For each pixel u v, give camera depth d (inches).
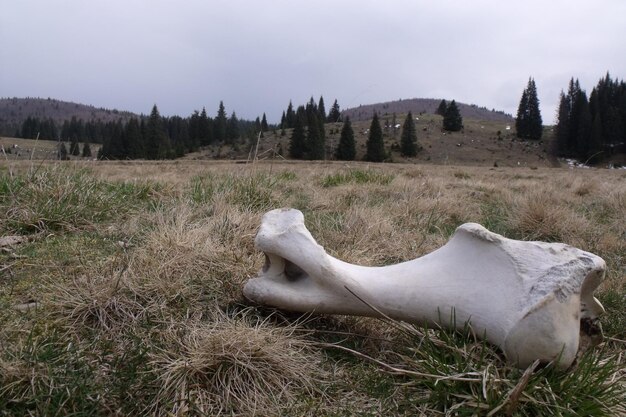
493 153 2903.5
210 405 81.1
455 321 93.7
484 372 81.7
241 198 216.8
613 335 115.4
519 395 77.2
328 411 82.6
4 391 77.2
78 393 78.0
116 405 78.7
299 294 101.7
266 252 103.7
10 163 198.7
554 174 707.4
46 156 219.1
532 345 83.4
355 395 87.3
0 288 115.6
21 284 118.1
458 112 3403.1
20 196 171.9
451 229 209.3
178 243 135.2
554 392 82.7
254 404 82.3
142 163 705.6
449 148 2915.8
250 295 106.3
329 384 89.1
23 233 155.6
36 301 109.0
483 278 92.7
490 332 89.4
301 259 99.3
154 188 238.5
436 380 82.5
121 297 107.9
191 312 109.3
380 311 98.5
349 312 101.6
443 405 83.9
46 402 76.1
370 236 174.1
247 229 159.0
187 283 119.2
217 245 139.9
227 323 101.1
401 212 224.2
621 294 138.3
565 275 84.5
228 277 124.5
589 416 80.2
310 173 401.4
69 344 91.8
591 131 1911.9
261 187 230.7
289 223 103.8
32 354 85.4
